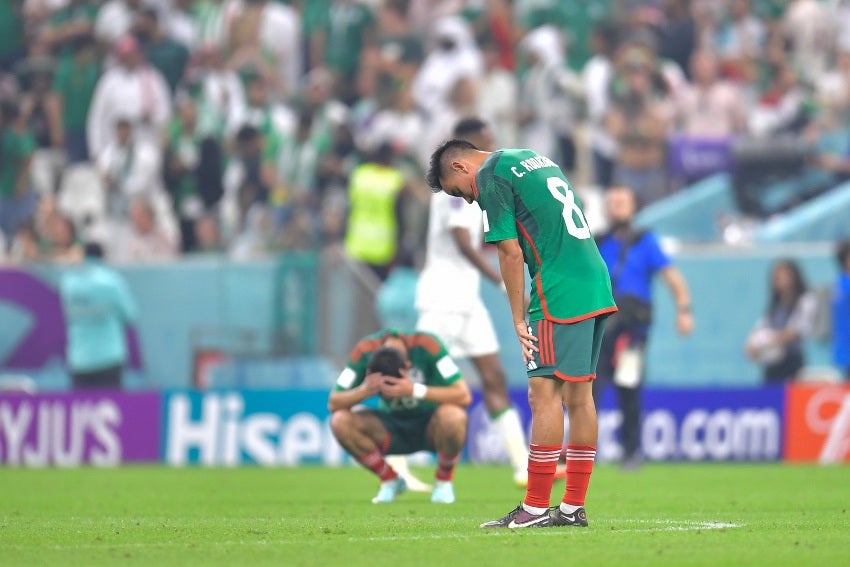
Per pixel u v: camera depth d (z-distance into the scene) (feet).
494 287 179.83
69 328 189.47
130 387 191.31
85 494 125.59
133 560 66.28
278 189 223.30
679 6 238.07
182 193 225.56
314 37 253.24
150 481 144.36
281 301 187.42
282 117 232.32
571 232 77.00
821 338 184.44
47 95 242.78
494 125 226.58
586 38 239.30
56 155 242.37
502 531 77.82
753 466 165.68
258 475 154.10
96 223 225.56
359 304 184.65
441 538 74.49
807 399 175.01
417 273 189.16
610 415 174.29
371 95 238.27
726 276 184.96
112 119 237.45
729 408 174.91
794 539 74.84
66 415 180.55
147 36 246.06
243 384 187.93
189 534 79.92
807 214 199.41
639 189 213.05
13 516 99.30
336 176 218.79
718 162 211.82
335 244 209.77
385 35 244.63
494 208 77.36
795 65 238.07
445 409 104.58
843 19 243.40
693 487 128.47
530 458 79.25
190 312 190.39
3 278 193.67
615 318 146.92
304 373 185.16
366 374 106.01
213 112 232.32
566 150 220.84
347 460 175.83
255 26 249.14
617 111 218.38
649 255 147.02
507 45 239.71
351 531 79.92
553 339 76.84
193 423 179.32
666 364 185.37
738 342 184.85
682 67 236.02
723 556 66.23
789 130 221.05
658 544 71.26
